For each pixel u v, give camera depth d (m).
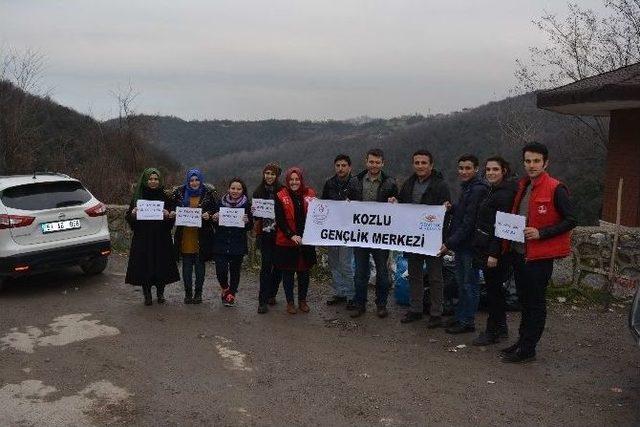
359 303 6.68
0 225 7.15
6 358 5.38
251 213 6.89
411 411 4.32
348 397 4.56
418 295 6.46
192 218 6.79
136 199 6.95
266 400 4.51
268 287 6.82
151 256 6.98
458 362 5.29
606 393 4.64
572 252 7.26
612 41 14.28
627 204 8.12
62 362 5.29
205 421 4.17
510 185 5.30
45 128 23.00
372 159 6.55
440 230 6.20
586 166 16.61
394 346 5.71
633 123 8.03
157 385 4.79
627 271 7.05
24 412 4.30
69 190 8.01
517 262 5.19
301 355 5.46
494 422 4.16
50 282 8.37
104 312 6.85
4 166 19.09
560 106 8.29
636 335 4.43
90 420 4.18
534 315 5.14
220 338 5.93
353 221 6.57
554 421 4.17
